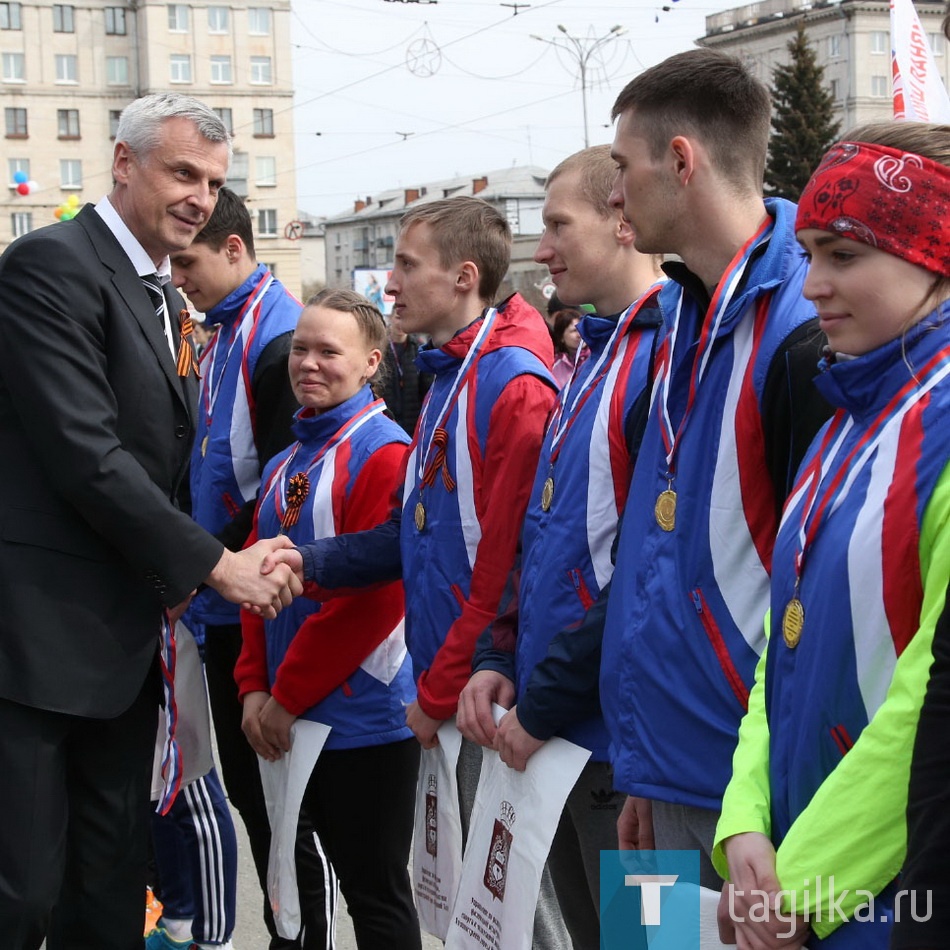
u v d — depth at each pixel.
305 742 3.13
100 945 3.07
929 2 41.78
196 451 4.05
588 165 2.68
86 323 2.87
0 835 2.84
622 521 2.26
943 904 1.44
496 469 2.82
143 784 3.12
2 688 2.82
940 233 1.68
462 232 2.98
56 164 57.59
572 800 2.60
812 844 1.63
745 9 54.16
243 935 4.09
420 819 2.94
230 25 58.75
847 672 1.68
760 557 2.05
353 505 3.23
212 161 3.01
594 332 2.64
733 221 2.17
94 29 57.50
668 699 2.10
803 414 1.96
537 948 2.83
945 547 1.58
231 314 3.94
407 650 3.15
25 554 2.86
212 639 3.74
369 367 3.38
